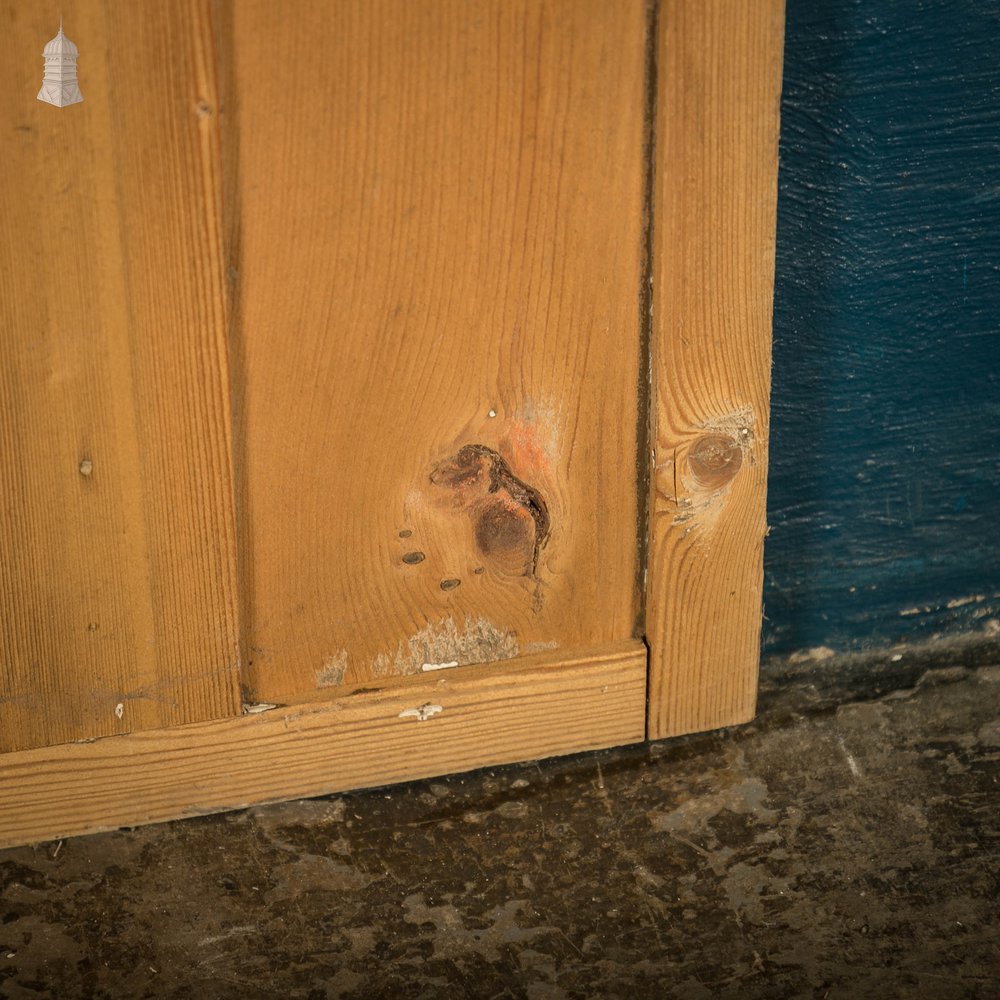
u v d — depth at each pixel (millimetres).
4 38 1111
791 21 1449
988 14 1492
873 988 1293
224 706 1434
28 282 1194
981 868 1422
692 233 1334
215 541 1351
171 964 1316
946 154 1544
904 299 1603
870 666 1737
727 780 1543
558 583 1483
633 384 1404
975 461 1708
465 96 1229
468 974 1311
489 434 1383
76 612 1345
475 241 1289
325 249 1252
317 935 1351
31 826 1430
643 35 1257
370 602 1434
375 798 1517
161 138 1173
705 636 1550
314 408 1318
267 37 1163
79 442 1270
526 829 1479
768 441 1508
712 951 1332
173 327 1245
